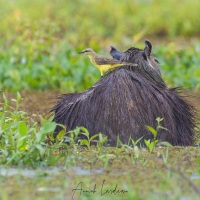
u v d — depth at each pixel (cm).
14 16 2761
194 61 2333
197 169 1176
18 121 1366
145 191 1054
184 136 1359
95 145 1309
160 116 1321
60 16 3195
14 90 2003
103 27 3381
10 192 1047
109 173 1148
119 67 1392
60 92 2017
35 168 1180
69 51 2306
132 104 1306
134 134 1295
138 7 3606
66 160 1196
